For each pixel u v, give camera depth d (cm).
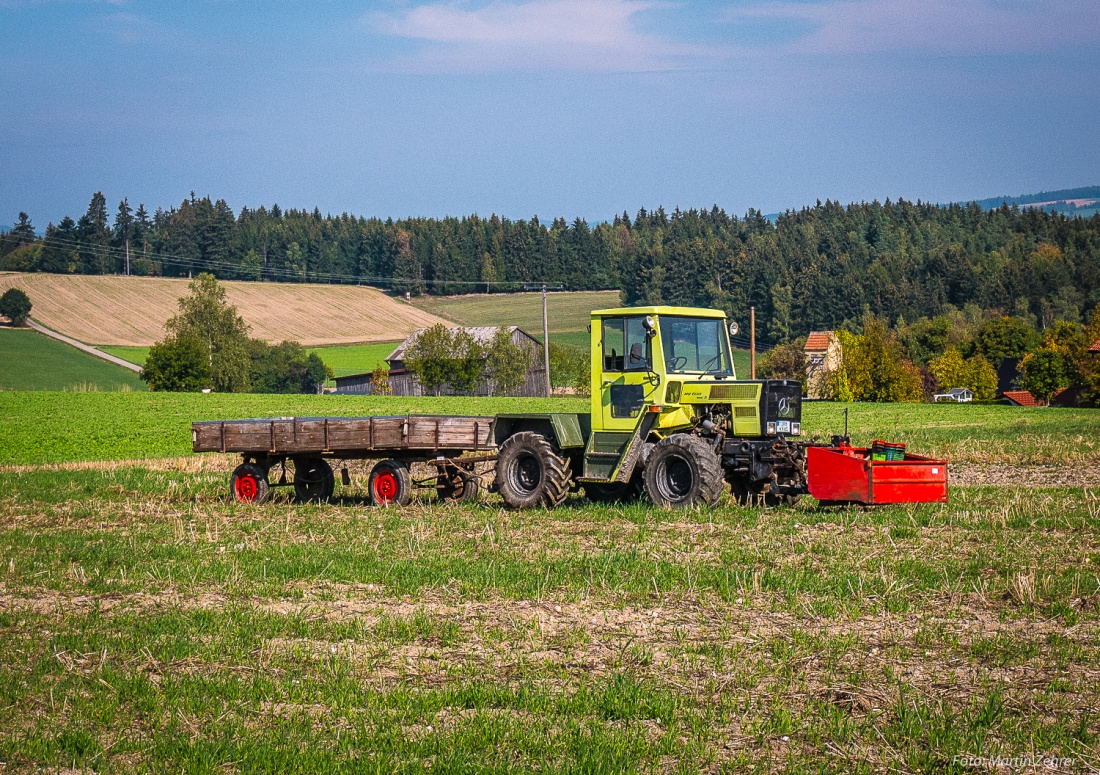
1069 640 1006
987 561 1364
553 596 1229
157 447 4853
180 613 1188
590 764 729
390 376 12169
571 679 927
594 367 2088
